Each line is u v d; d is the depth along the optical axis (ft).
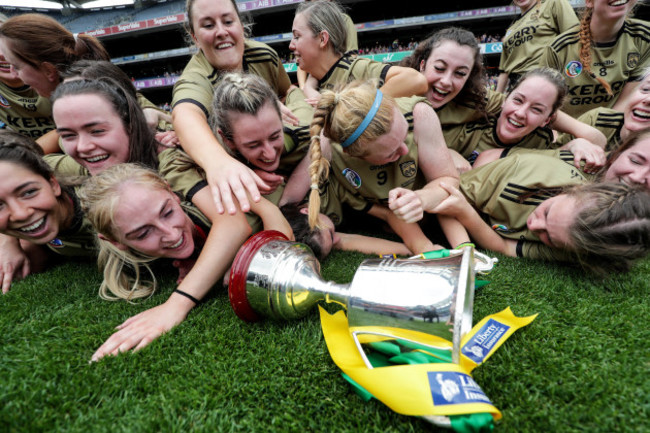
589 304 3.59
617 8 6.30
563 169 4.88
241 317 3.33
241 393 2.61
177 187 4.44
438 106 6.49
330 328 3.11
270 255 3.23
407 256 5.24
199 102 5.03
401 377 2.19
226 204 3.56
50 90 6.04
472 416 1.99
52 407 2.48
